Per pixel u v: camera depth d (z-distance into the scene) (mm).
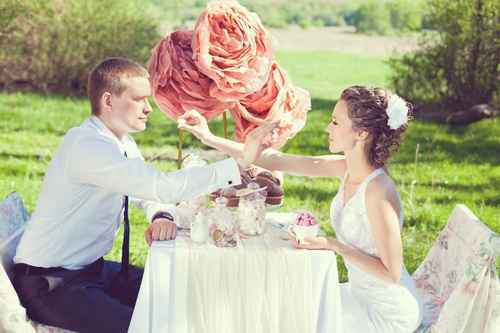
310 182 7414
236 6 3189
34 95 10969
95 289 3234
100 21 11242
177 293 2936
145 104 3248
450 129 9555
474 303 3107
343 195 3324
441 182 7531
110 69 3191
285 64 14758
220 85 3076
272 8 19453
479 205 6828
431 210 6508
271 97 3297
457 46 10078
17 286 3205
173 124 9742
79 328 3139
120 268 3584
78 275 3234
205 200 3193
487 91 10078
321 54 16047
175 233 3098
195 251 2918
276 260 2939
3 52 11164
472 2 9984
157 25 11852
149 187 3064
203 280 2932
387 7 18156
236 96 3117
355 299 3350
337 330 3006
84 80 11336
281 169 3566
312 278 2969
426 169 7977
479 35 9977
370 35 18328
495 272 3094
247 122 3371
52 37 11172
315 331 3008
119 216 3422
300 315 2986
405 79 10734
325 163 3527
